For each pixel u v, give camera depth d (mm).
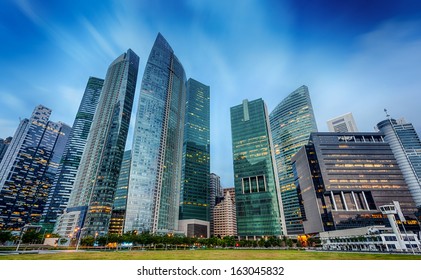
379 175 167250
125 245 150875
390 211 98938
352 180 166000
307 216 184125
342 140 186125
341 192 164250
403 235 95438
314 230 171000
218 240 160000
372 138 188875
